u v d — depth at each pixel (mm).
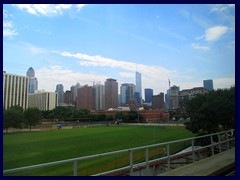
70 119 130375
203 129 25000
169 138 47375
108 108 157625
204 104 24594
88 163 22938
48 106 130375
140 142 44906
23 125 84562
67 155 32469
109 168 20250
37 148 39219
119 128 89500
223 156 12961
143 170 11727
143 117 130875
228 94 25000
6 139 53188
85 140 50656
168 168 10430
